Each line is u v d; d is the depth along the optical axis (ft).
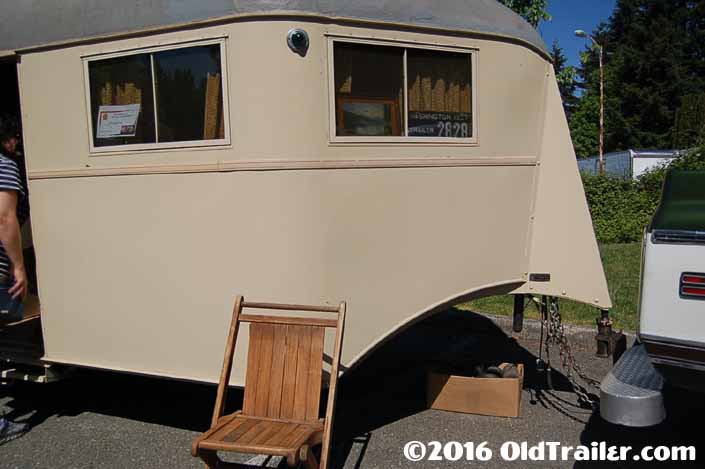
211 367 11.26
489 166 12.33
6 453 12.27
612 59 126.62
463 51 11.93
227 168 10.89
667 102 115.75
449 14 11.78
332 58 10.85
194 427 13.39
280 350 10.47
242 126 10.78
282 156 10.71
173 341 11.50
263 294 10.91
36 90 12.16
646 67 115.96
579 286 12.97
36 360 12.73
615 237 40.52
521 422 13.32
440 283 11.91
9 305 11.94
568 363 16.01
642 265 9.21
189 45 10.97
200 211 11.14
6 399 15.17
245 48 10.64
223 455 12.17
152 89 11.32
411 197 11.57
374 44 11.15
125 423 13.64
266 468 10.34
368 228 11.21
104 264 11.93
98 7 11.56
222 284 11.09
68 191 12.10
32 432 13.23
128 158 11.59
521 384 14.12
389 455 11.91
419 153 11.64
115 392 15.55
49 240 12.37
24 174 14.92
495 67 12.29
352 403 14.58
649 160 60.13
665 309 8.73
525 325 19.76
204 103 11.04
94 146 11.84
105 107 11.74
